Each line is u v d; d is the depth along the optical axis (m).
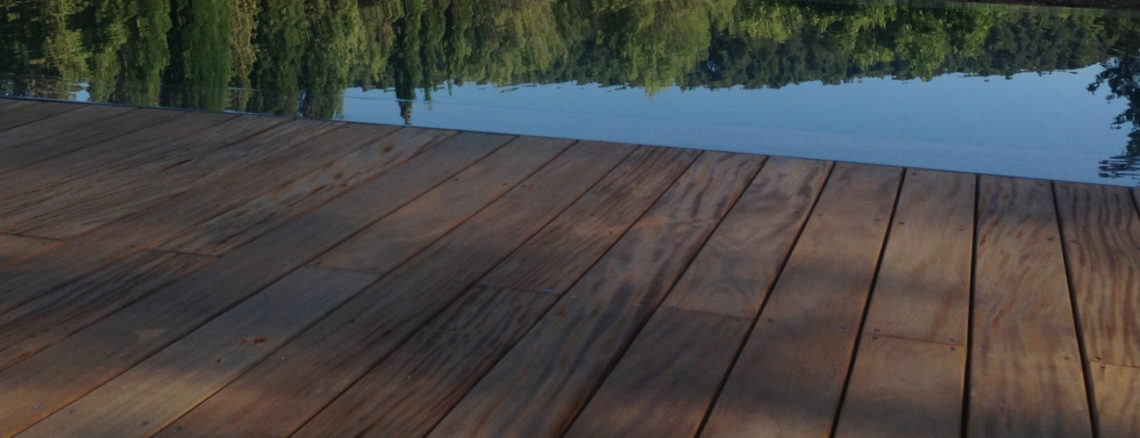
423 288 1.59
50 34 4.08
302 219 1.91
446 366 1.33
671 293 1.58
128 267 1.66
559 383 1.29
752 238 1.83
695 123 2.65
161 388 1.26
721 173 2.24
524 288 1.59
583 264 1.70
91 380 1.28
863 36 4.29
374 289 1.58
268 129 2.56
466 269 1.67
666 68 3.56
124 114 2.71
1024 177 2.25
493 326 1.45
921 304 1.55
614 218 1.94
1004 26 4.67
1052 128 2.80
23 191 2.05
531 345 1.39
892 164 2.33
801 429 1.19
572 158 2.34
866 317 1.50
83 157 2.31
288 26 4.38
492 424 1.19
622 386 1.28
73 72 3.40
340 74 3.46
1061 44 4.23
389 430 1.17
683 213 1.97
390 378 1.29
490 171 2.23
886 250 1.78
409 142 2.45
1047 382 1.31
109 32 4.12
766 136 2.55
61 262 1.67
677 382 1.30
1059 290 1.62
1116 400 1.26
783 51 3.93
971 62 3.79
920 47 4.07
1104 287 1.63
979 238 1.86
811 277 1.65
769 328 1.46
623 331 1.44
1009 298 1.58
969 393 1.28
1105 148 2.58
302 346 1.38
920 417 1.22
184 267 1.66
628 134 2.53
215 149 2.38
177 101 2.84
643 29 4.37
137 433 1.16
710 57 3.81
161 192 2.06
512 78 3.40
